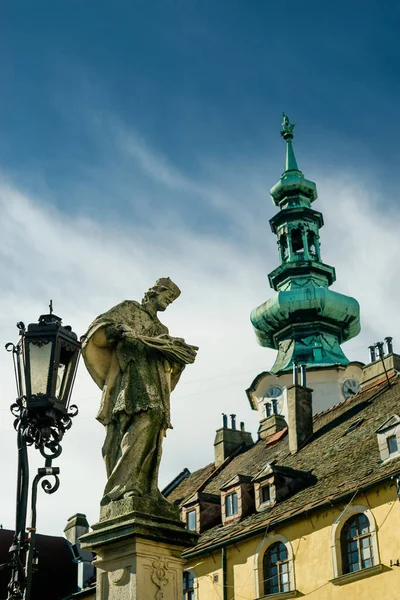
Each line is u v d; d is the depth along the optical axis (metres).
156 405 11.99
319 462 36.94
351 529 30.94
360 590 29.66
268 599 32.41
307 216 89.25
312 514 32.16
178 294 13.30
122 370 12.23
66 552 47.09
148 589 10.94
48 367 12.29
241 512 36.53
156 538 11.16
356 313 84.81
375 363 45.62
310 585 31.45
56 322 12.53
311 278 86.12
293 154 93.56
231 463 45.94
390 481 29.66
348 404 42.31
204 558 36.06
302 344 82.19
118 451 11.96
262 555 33.72
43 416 12.20
